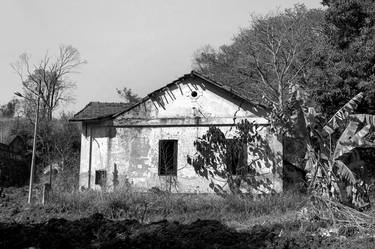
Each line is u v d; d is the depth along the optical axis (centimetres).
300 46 4144
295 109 2291
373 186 2378
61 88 6128
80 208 2317
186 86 2636
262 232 1734
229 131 2553
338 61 2805
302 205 2097
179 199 2288
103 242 1591
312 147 2181
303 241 1616
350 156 2200
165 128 2628
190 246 1558
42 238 1575
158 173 2592
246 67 4516
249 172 2470
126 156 2647
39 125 4822
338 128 2225
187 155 2570
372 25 2838
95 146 2700
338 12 2880
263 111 2525
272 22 4478
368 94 2617
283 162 2523
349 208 1917
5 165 4122
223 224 1898
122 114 2686
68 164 3903
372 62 2691
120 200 2264
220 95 2597
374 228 1767
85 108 2892
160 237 1656
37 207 2378
